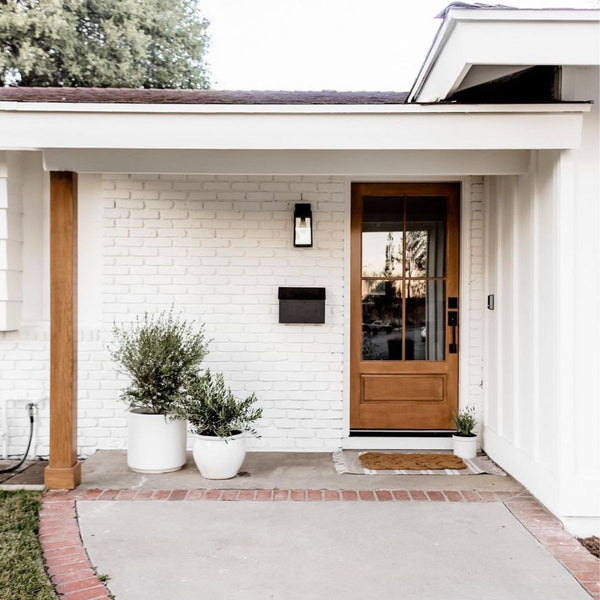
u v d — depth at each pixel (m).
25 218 5.26
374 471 4.71
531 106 3.59
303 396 5.33
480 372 5.36
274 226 5.33
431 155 4.23
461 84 4.12
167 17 13.88
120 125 3.73
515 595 2.81
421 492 4.24
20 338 5.22
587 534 3.64
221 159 4.23
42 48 11.98
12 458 5.20
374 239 5.51
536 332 4.08
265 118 3.72
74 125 3.73
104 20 12.59
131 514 3.79
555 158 3.74
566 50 3.39
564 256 3.68
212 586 2.88
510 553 3.27
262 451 5.31
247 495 4.15
